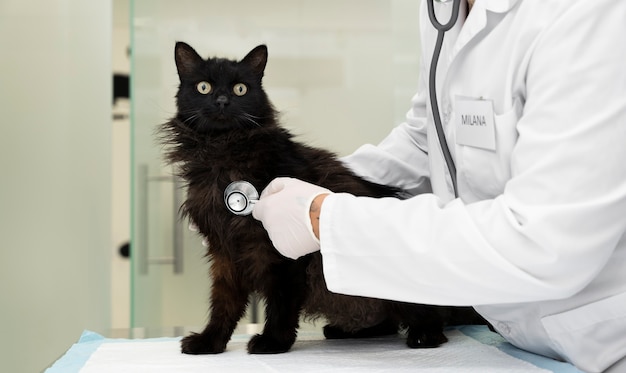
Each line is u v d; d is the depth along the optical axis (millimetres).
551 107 1177
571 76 1167
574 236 1123
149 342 1704
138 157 2688
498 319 1458
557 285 1163
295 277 1605
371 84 2988
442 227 1208
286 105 2986
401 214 1262
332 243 1283
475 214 1223
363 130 2998
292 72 2988
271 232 1463
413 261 1212
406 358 1445
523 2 1351
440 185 1647
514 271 1151
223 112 1644
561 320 1305
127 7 4793
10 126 3223
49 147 3312
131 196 2695
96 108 3451
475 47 1440
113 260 4918
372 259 1248
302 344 1721
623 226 1154
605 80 1153
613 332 1274
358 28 2982
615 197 1124
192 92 1724
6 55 3211
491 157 1386
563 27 1204
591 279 1202
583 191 1127
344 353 1539
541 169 1153
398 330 1907
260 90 1779
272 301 1608
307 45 2980
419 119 2006
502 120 1346
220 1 2918
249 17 2951
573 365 1330
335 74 2992
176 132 1723
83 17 3398
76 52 3387
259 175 1635
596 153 1130
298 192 1442
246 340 1794
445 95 1536
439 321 1679
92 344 1676
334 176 1763
